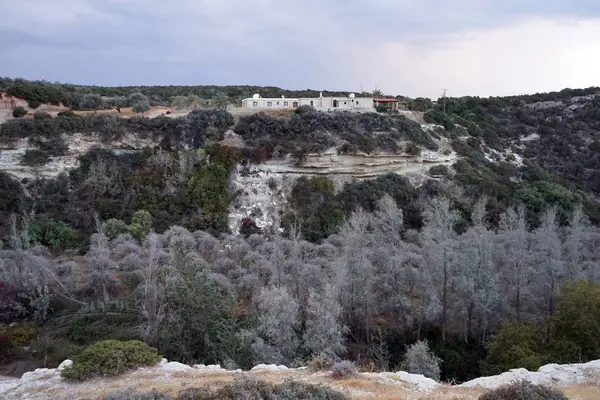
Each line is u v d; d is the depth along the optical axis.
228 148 42.03
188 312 19.89
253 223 39.28
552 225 27.38
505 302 24.42
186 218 38.81
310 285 24.42
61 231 34.53
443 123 56.12
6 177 37.31
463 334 24.84
